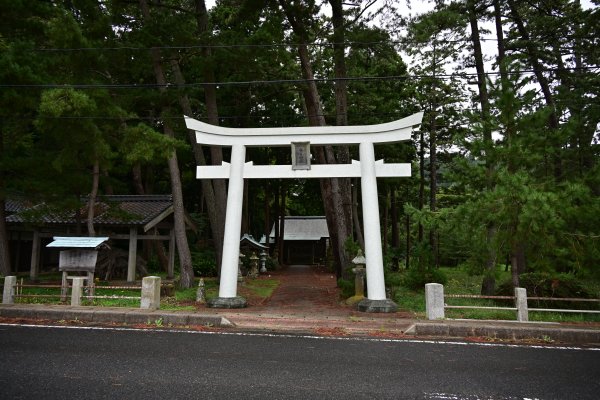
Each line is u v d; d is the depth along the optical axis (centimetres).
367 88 2334
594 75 1642
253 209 3759
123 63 1391
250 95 2358
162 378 514
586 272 935
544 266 967
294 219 4294
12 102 1156
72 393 456
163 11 1628
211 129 1183
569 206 882
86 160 1395
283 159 3406
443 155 2742
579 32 1619
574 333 800
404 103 2561
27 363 570
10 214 1889
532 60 1628
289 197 4334
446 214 1050
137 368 555
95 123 1295
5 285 1038
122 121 1383
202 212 3131
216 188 1773
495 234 1013
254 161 3191
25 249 2167
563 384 516
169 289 1301
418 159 3225
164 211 1803
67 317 922
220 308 1075
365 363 604
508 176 894
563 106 1609
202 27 1631
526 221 884
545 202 834
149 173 2870
